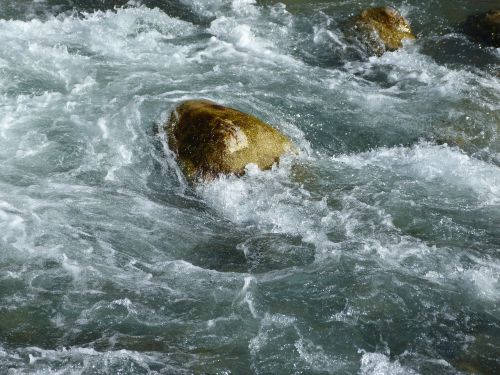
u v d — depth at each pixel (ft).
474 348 20.85
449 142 31.65
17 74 35.06
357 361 20.34
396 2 45.11
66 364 19.95
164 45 39.42
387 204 27.07
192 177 27.73
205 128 28.25
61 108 32.63
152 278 23.36
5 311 21.77
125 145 30.17
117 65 36.94
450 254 24.54
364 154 30.86
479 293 22.82
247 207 26.73
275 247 24.94
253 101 34.27
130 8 43.06
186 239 25.32
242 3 44.83
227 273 23.67
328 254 24.44
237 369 20.01
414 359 20.44
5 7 43.39
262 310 22.08
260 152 28.07
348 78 37.17
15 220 25.49
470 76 37.27
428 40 41.01
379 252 24.53
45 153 29.53
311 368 20.08
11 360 20.02
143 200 27.30
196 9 44.14
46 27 40.16
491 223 26.22
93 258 24.07
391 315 21.97
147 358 20.26
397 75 37.52
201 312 21.99
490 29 40.65
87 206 26.66
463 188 28.17
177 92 34.55
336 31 41.55
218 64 37.81
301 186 27.78
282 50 39.83
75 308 22.03
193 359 20.30
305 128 32.58
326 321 21.70
